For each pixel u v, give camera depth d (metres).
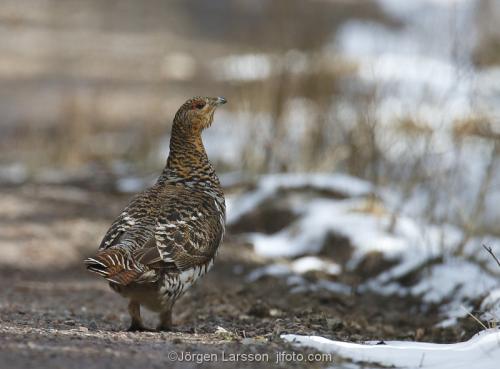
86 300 11.67
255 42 19.58
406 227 13.41
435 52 22.78
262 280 12.50
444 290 11.54
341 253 13.20
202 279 12.61
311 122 16.70
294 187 15.27
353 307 11.37
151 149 20.48
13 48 35.12
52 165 20.47
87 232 15.10
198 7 44.66
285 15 18.48
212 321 10.18
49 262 13.59
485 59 17.30
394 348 8.05
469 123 15.78
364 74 18.70
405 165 15.41
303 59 17.45
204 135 20.03
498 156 14.63
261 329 9.45
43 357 7.05
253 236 14.43
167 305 8.84
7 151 21.31
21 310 10.39
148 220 8.62
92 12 43.78
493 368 7.45
